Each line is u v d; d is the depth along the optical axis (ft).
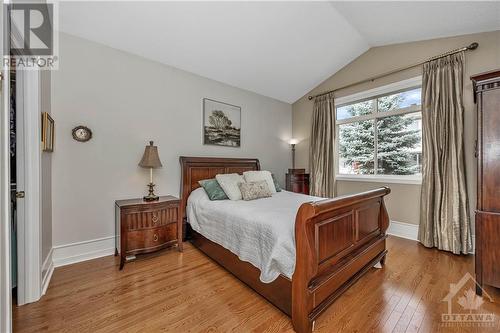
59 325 4.57
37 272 5.41
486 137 5.65
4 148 3.47
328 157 12.91
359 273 6.01
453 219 8.31
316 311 4.52
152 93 9.32
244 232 6.14
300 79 12.95
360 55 11.80
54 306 5.17
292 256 4.82
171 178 9.89
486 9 6.97
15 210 5.31
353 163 12.80
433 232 8.89
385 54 10.85
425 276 6.64
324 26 9.27
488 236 5.58
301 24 8.92
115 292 5.77
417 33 9.17
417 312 5.03
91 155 7.81
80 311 5.01
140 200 8.25
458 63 8.53
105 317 4.82
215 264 7.50
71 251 7.43
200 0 7.00
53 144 6.85
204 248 8.33
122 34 7.84
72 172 7.44
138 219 7.38
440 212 8.71
